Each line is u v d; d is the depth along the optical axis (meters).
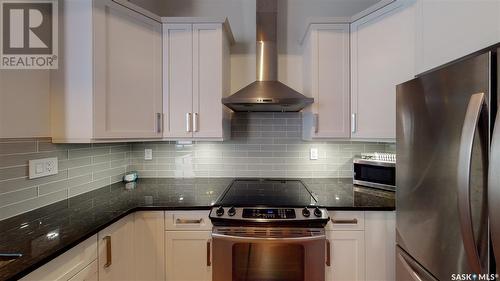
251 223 1.30
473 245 0.75
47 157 1.32
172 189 1.76
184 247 1.39
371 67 1.57
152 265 1.38
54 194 1.37
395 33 1.45
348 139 1.71
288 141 2.07
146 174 2.08
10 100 1.14
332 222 1.38
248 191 1.68
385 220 1.38
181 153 2.08
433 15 1.24
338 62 1.71
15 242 0.90
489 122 0.75
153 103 1.67
